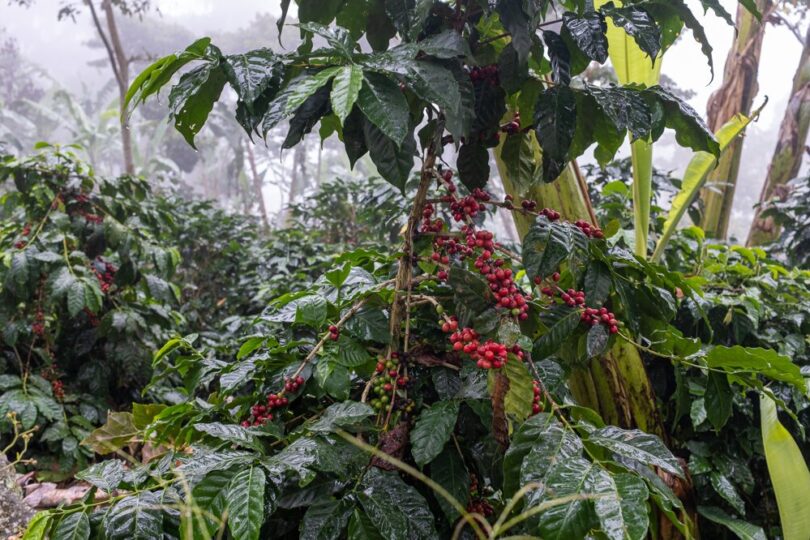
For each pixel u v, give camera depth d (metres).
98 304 2.83
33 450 2.89
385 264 1.64
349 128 1.23
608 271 1.26
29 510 1.94
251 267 5.25
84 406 2.99
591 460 1.06
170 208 5.12
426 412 1.15
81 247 3.20
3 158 3.04
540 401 1.20
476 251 1.33
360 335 1.25
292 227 6.24
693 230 2.70
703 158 2.08
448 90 1.01
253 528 0.90
